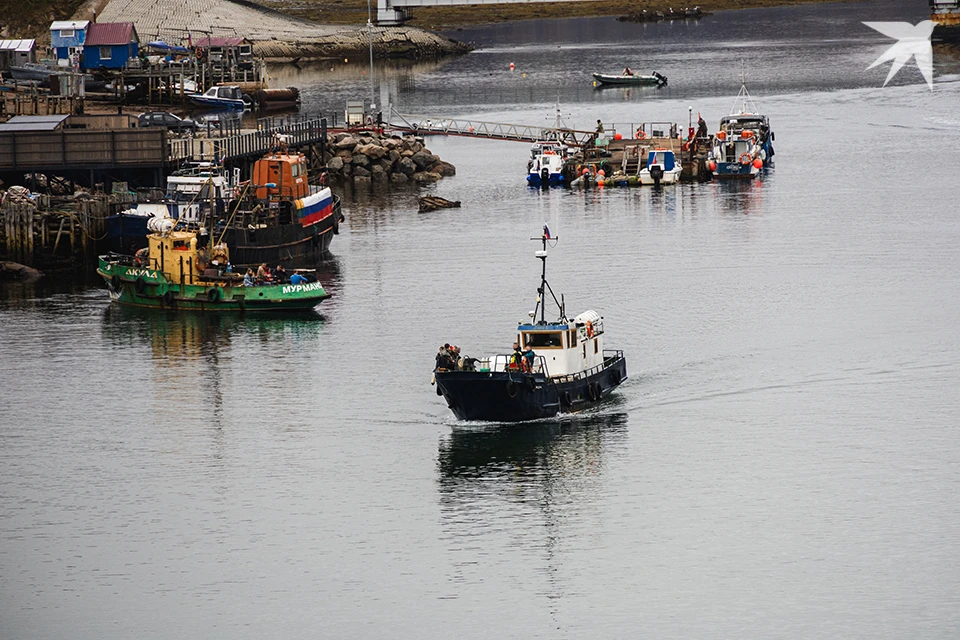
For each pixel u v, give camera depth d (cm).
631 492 16400
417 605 14125
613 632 13575
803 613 13762
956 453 17188
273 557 15162
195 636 13712
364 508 16200
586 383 18862
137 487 17000
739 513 15775
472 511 16050
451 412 18975
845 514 15712
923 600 13900
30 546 15550
